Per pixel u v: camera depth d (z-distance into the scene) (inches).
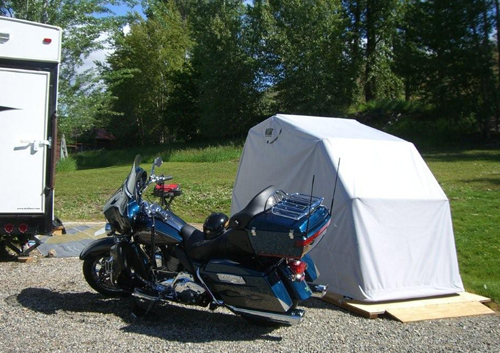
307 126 289.3
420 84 1240.2
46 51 301.4
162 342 186.2
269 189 204.7
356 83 1553.9
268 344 188.7
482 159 856.3
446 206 262.5
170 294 205.0
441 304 240.7
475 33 1157.7
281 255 189.0
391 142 276.2
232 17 1621.6
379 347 190.2
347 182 248.8
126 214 211.8
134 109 1943.9
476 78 1164.5
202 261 205.0
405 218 250.2
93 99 757.9
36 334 188.4
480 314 232.1
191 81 1840.6
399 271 243.6
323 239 251.3
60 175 906.1
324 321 217.6
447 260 257.9
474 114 1157.1
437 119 1275.8
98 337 188.2
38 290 246.5
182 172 844.6
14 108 295.9
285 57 1496.1
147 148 1651.1
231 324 209.8
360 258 237.0
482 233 359.3
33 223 299.0
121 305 228.4
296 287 192.2
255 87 1610.5
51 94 302.7
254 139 321.1
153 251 211.9
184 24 2017.7
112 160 1369.3
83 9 699.4
